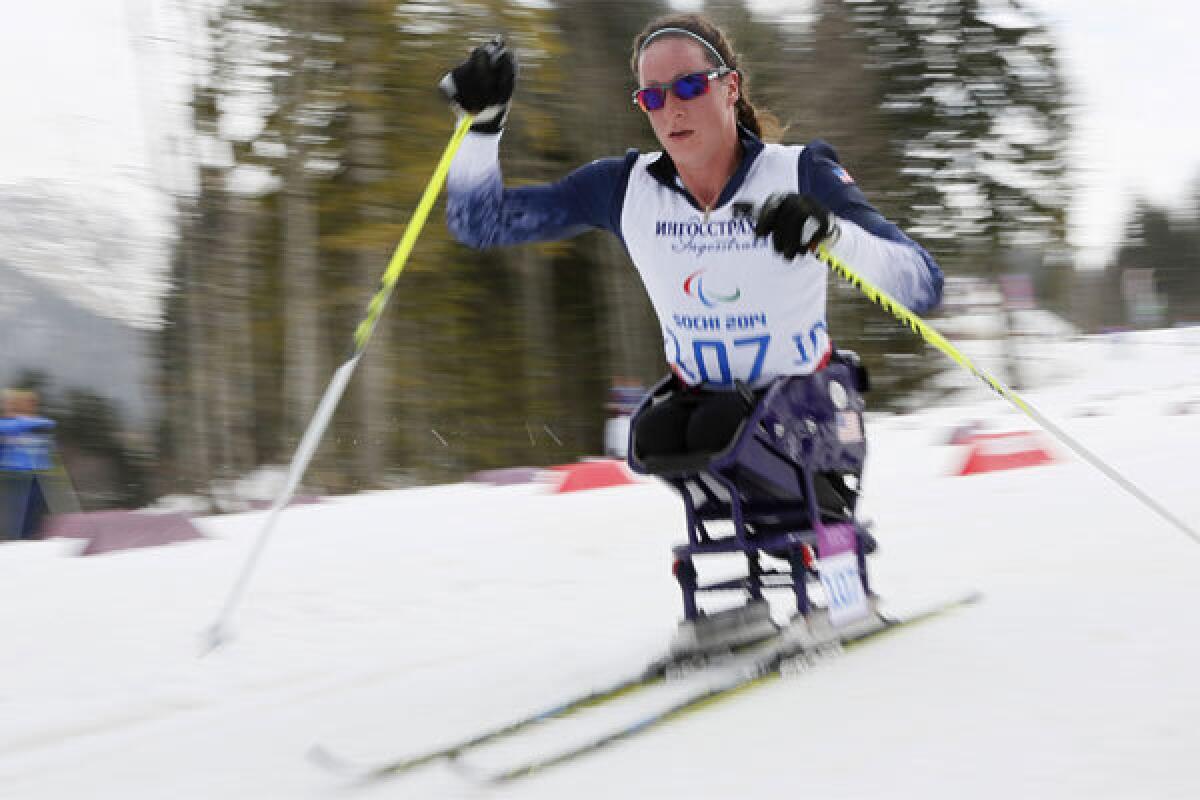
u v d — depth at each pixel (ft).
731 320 15.28
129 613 23.72
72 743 14.60
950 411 89.51
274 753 13.48
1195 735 11.50
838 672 14.80
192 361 78.48
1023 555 23.41
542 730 13.30
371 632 20.52
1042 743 11.53
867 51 110.42
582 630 19.61
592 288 109.09
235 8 73.05
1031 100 113.80
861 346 108.88
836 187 14.80
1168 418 60.85
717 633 15.85
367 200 77.56
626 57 103.04
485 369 97.76
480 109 14.78
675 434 15.23
